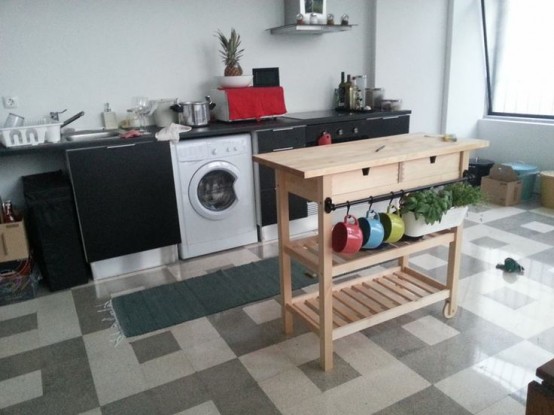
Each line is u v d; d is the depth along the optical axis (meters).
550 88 4.46
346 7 4.18
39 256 2.90
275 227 3.58
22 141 2.69
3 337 2.33
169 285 2.86
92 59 3.21
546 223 3.71
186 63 3.55
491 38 4.91
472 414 1.67
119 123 3.39
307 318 2.06
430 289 2.34
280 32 3.84
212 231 3.30
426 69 4.73
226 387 1.88
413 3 4.45
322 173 1.69
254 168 3.34
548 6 4.32
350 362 2.01
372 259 1.96
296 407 1.75
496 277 2.75
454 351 2.05
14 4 2.91
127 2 3.24
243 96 3.38
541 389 0.77
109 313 2.54
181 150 3.01
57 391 1.90
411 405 1.73
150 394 1.86
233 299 2.63
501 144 4.85
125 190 2.89
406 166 1.96
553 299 2.48
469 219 3.86
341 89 4.16
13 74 3.00
